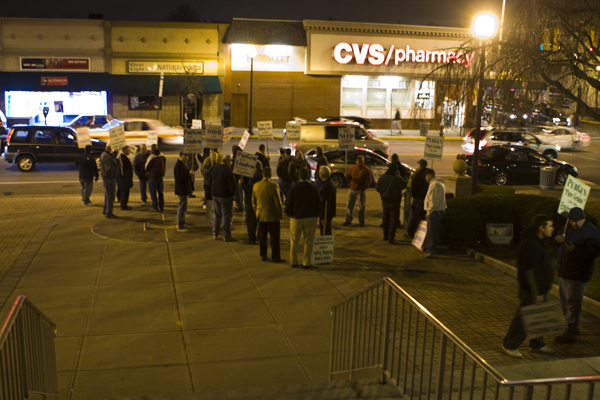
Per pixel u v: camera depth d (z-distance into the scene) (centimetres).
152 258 994
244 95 3925
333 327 589
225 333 676
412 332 682
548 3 904
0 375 322
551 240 1117
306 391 493
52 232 1179
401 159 2652
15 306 365
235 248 1080
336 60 3897
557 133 3112
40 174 2083
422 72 3988
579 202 710
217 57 3850
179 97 3834
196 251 1049
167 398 479
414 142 3494
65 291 809
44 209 1468
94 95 3753
